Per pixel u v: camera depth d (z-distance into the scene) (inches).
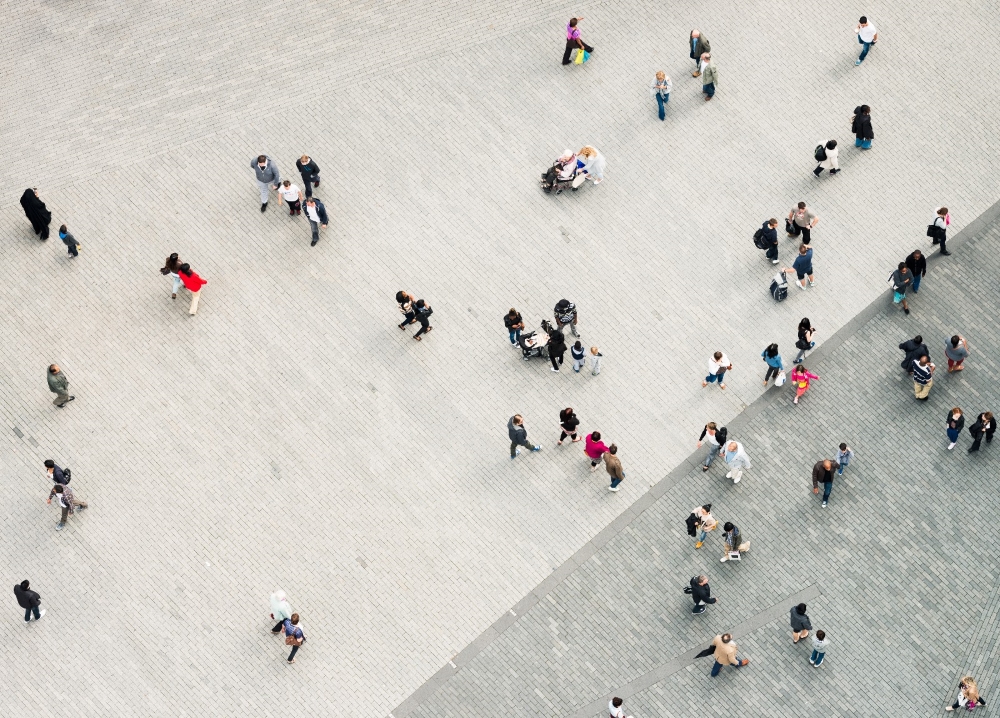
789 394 1395.2
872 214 1497.3
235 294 1469.0
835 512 1331.2
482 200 1519.4
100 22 1646.2
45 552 1339.8
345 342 1439.5
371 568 1323.8
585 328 1435.8
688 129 1557.6
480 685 1266.0
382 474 1368.1
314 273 1480.1
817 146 1526.8
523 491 1355.8
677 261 1475.1
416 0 1646.2
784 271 1425.9
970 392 1389.0
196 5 1647.4
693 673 1263.5
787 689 1251.2
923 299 1441.9
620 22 1631.4
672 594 1299.2
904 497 1336.1
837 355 1414.9
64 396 1402.6
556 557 1323.8
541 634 1286.9
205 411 1406.3
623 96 1582.2
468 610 1301.7
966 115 1556.3
